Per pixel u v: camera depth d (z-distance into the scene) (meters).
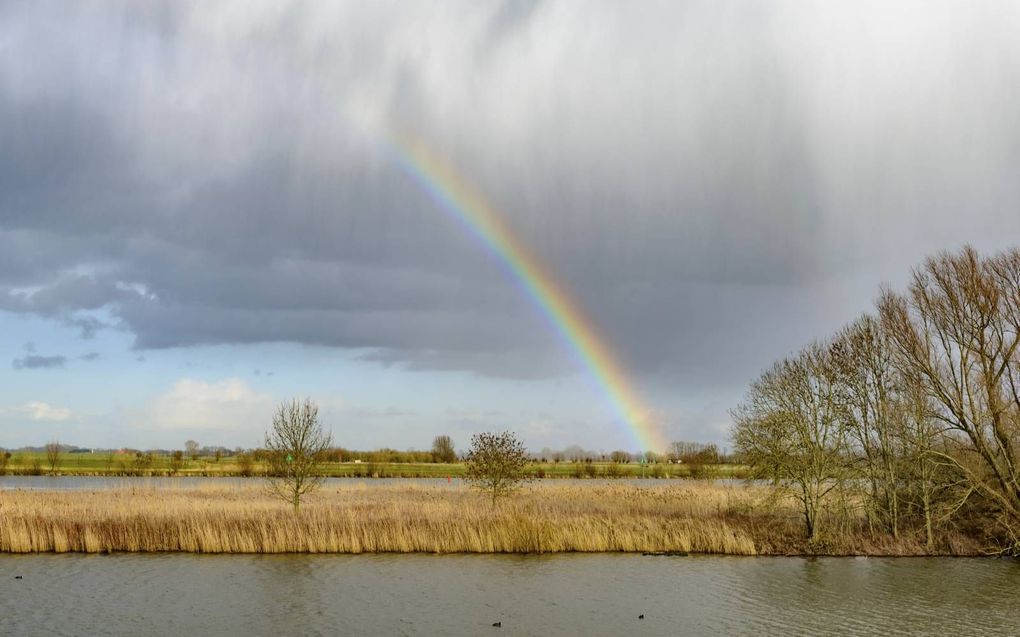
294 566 36.50
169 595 30.39
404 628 26.48
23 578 32.84
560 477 103.69
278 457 45.84
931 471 44.94
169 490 60.72
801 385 43.53
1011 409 43.91
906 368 45.72
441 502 53.09
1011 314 43.41
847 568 38.31
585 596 31.64
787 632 26.77
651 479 101.62
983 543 43.31
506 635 25.91
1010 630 27.17
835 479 45.25
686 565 38.62
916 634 26.66
